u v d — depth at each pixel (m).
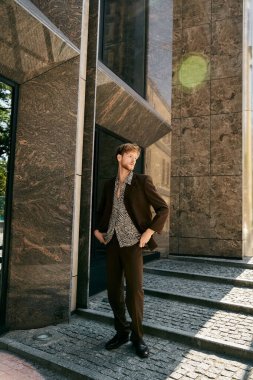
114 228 3.06
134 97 5.87
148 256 7.20
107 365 2.90
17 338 3.52
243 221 7.54
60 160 4.03
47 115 4.04
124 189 3.02
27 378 2.80
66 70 4.07
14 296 3.86
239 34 7.71
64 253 3.96
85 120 4.38
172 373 2.77
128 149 3.00
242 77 7.63
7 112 3.88
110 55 6.09
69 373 2.84
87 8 4.42
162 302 4.63
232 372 2.80
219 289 5.12
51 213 3.98
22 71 3.81
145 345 3.10
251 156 8.05
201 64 8.08
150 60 7.26
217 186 7.74
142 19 7.14
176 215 8.09
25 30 3.40
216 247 7.66
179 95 8.25
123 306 3.21
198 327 3.63
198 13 8.18
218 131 7.80
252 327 3.65
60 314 3.92
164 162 8.02
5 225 3.88
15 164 3.98
